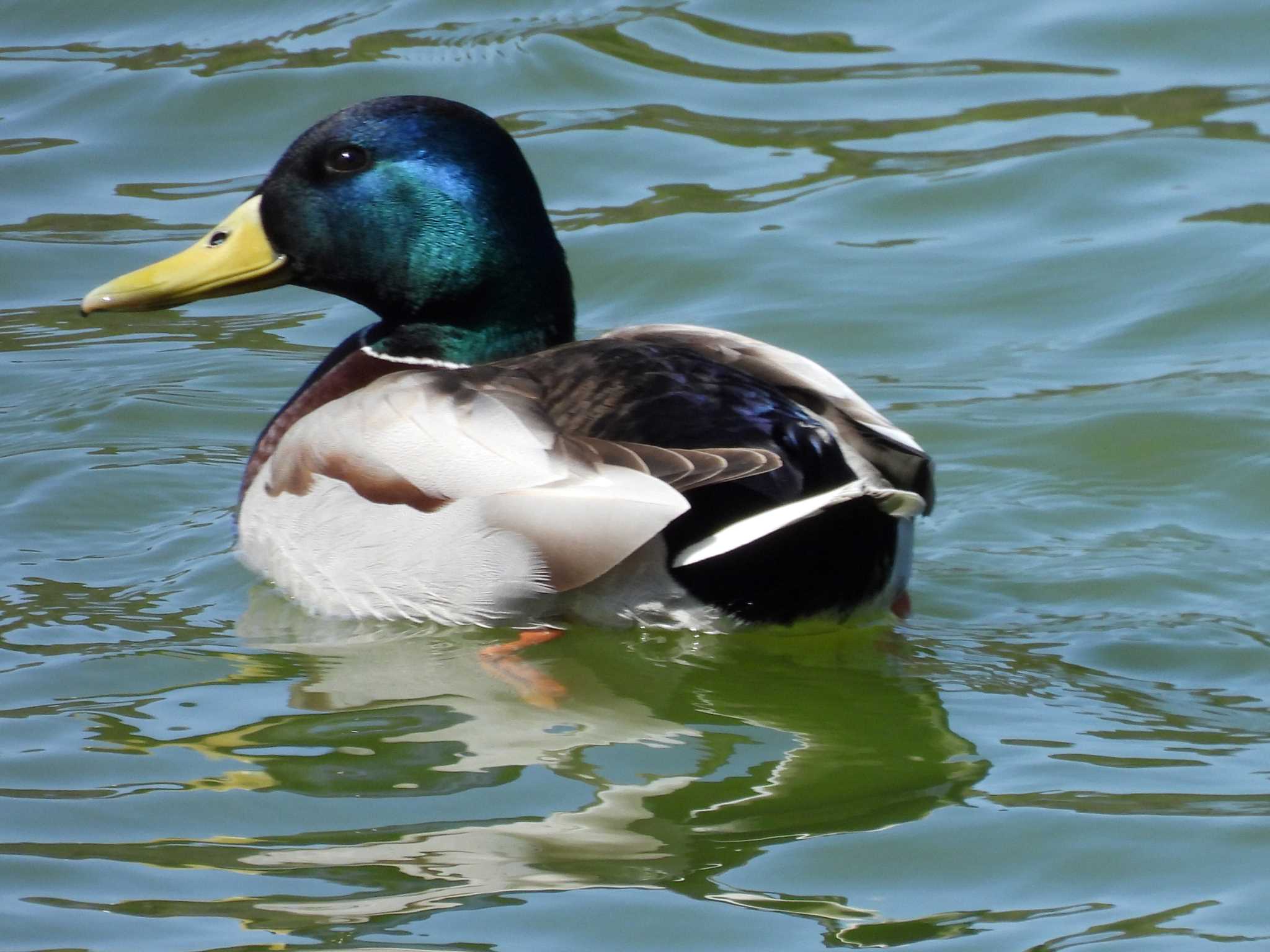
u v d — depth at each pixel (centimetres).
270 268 1116
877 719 924
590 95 1761
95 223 1595
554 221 1583
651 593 958
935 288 1484
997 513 1175
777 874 777
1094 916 744
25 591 1088
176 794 849
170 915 749
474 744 899
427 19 1906
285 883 770
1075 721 921
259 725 919
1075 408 1305
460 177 1082
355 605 1026
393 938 728
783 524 891
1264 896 755
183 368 1446
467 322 1108
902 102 1734
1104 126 1670
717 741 905
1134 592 1070
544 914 744
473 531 962
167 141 1716
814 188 1617
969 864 786
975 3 1895
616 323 1459
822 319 1450
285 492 1046
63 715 931
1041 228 1552
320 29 1892
